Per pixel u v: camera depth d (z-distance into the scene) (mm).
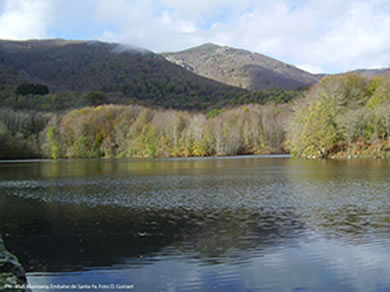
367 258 15664
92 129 120562
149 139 115938
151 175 50688
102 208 26516
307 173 48219
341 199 28125
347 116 77438
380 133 78500
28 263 15742
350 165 58969
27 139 113875
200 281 13797
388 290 12953
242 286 13383
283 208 25297
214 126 122125
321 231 19500
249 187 35719
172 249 17156
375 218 22000
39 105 146500
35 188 37969
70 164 82250
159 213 24484
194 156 115312
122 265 15367
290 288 13188
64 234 19875
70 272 14758
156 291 13117
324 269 14672
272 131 129875
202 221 22094
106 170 61656
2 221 22922
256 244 17609
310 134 80500
